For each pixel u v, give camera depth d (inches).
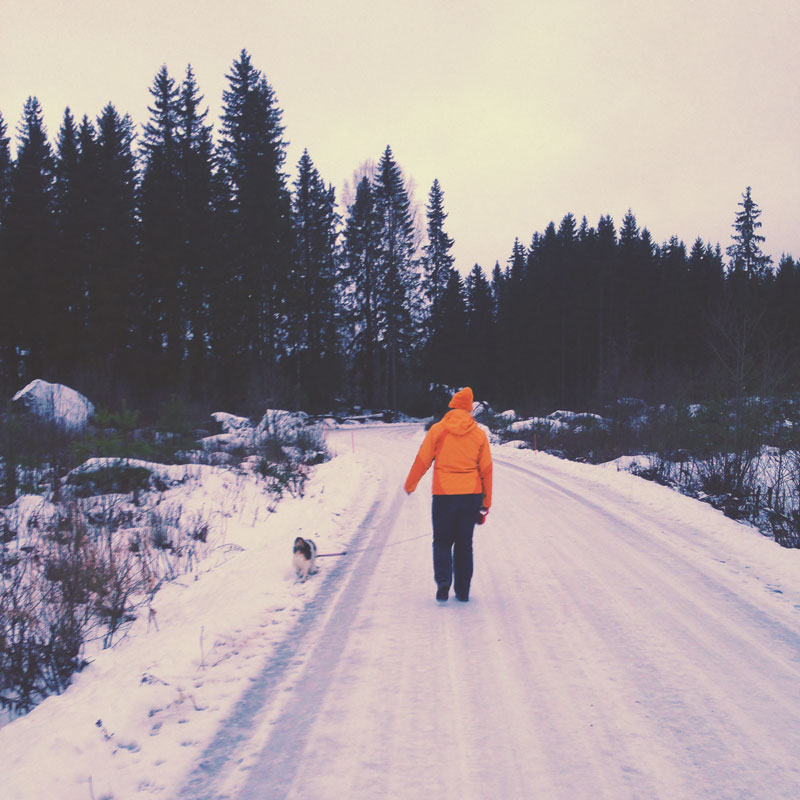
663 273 2421.3
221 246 1358.3
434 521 210.7
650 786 104.3
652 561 258.5
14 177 1290.6
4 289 1195.9
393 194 2048.5
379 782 107.0
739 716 128.6
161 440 518.6
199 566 266.4
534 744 118.6
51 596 209.9
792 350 512.7
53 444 425.1
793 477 410.6
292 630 186.1
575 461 727.7
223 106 1519.4
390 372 2191.2
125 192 1402.6
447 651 166.2
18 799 102.0
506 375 2506.2
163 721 131.7
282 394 885.2
